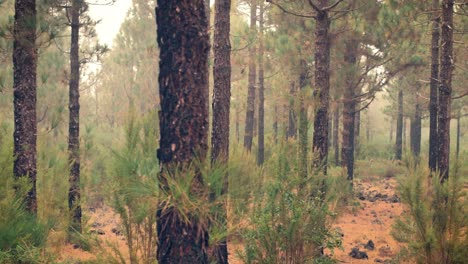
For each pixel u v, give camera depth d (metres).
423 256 7.98
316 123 9.85
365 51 16.28
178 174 4.65
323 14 10.07
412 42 15.26
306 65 17.50
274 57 18.42
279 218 7.03
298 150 7.28
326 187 7.77
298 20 16.53
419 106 28.73
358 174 24.56
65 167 8.83
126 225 5.81
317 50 10.06
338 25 14.27
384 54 15.93
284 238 6.99
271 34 17.34
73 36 11.55
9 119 15.34
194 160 4.79
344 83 16.16
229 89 9.17
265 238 6.97
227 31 9.16
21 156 8.05
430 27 15.98
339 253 10.38
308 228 6.99
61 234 8.05
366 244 11.02
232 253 9.62
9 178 7.41
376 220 13.87
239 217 5.48
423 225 7.94
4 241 6.47
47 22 8.40
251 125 22.09
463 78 19.64
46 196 8.21
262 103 22.28
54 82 17.86
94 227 12.52
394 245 11.05
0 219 6.69
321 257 7.51
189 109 4.93
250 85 22.11
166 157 4.94
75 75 11.56
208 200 4.80
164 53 4.97
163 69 4.98
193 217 4.84
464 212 7.82
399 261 9.01
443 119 11.53
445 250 7.77
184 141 4.90
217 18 9.16
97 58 12.02
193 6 4.96
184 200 4.53
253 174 6.71
